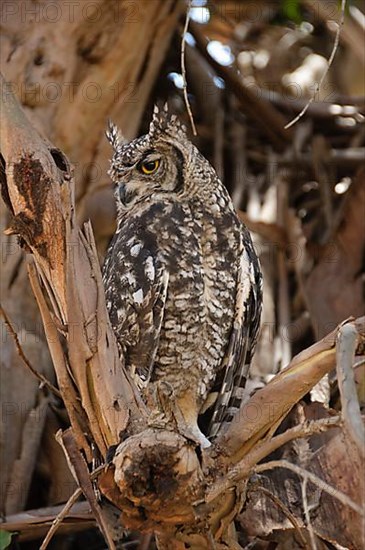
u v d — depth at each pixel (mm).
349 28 12320
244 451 6977
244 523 8812
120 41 11758
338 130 15406
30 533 10484
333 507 8758
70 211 7090
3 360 10805
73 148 11742
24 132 7113
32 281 7004
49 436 11031
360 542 8539
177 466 6535
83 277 7121
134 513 6762
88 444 7320
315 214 14133
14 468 10500
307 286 12641
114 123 11703
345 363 6289
